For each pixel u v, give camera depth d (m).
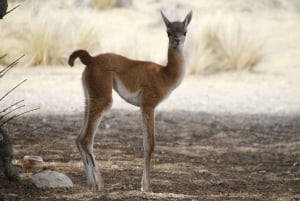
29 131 46.12
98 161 39.84
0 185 32.00
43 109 53.75
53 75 69.56
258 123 52.47
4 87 62.25
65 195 30.98
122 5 100.81
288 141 47.38
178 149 44.38
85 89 31.86
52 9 90.12
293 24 96.75
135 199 30.08
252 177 37.75
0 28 75.88
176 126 50.56
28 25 76.62
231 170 39.41
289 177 37.94
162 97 32.84
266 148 45.44
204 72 74.75
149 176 33.38
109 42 80.06
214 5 102.38
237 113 55.84
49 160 39.22
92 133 31.61
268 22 96.69
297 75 74.38
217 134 48.81
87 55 31.88
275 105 59.44
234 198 32.44
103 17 93.88
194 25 83.31
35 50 74.19
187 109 56.75
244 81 71.12
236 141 47.19
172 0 104.38
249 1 103.75
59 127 48.03
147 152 32.34
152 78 32.59
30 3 82.00
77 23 80.06
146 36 86.50
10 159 32.75
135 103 33.03
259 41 79.56
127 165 39.25
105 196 30.50
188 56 75.75
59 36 76.75
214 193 33.50
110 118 51.97
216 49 77.81
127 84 32.31
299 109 58.00
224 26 79.50
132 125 50.22
